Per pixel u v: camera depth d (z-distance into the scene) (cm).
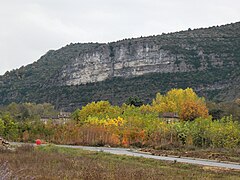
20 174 2027
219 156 4822
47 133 8012
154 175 2494
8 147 4394
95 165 2956
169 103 11219
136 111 9419
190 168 3388
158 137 7106
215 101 14125
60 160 3158
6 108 13950
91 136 7306
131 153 5150
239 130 7056
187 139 6812
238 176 2903
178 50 18762
